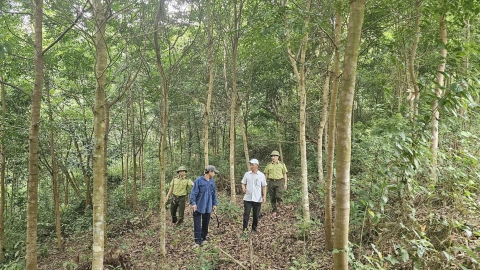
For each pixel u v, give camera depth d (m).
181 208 8.34
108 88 10.61
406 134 3.65
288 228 6.72
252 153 16.41
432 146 5.00
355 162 8.90
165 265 5.53
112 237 8.66
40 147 8.66
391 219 4.38
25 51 6.84
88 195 11.44
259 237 6.40
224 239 6.59
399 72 7.23
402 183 3.75
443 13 4.72
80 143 12.12
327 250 4.95
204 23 8.33
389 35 6.64
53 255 8.18
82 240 8.97
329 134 4.88
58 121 8.95
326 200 4.93
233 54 9.40
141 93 10.22
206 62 10.37
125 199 12.08
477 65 4.27
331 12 5.43
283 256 5.22
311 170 12.28
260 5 8.28
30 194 4.73
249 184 6.72
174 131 16.00
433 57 5.66
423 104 4.73
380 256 3.24
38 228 10.23
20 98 8.91
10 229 9.27
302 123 6.61
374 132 3.80
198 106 15.45
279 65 10.66
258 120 14.69
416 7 5.01
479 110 5.50
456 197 4.07
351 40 2.65
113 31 6.69
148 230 8.34
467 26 5.75
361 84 10.83
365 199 3.79
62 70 8.66
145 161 16.81
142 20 5.49
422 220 4.01
